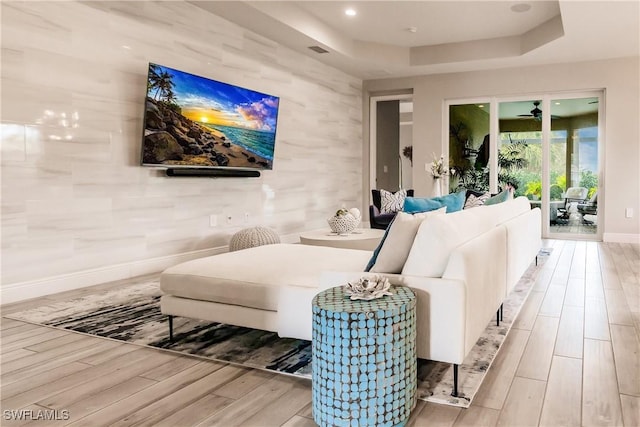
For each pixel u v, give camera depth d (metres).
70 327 2.97
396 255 2.22
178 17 4.79
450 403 1.95
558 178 7.55
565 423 1.78
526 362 2.39
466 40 7.12
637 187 6.88
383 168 9.34
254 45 5.85
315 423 1.82
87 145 4.00
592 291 3.88
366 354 1.71
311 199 7.23
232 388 2.12
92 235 4.07
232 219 5.69
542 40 6.32
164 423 1.81
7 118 3.44
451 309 1.98
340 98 7.93
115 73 4.20
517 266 3.49
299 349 2.59
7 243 3.48
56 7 3.72
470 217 2.49
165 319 3.14
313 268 2.72
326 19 6.20
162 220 4.76
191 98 4.72
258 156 5.78
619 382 2.14
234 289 2.57
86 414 1.88
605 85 7.00
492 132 7.86
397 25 6.41
